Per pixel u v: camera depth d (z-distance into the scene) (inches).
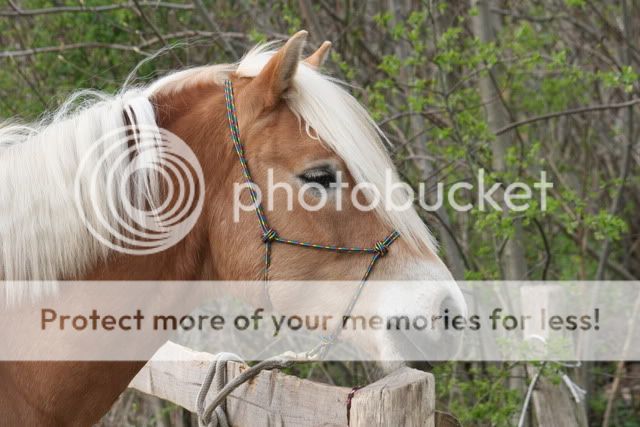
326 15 267.1
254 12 248.8
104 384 99.2
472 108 203.3
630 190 319.6
